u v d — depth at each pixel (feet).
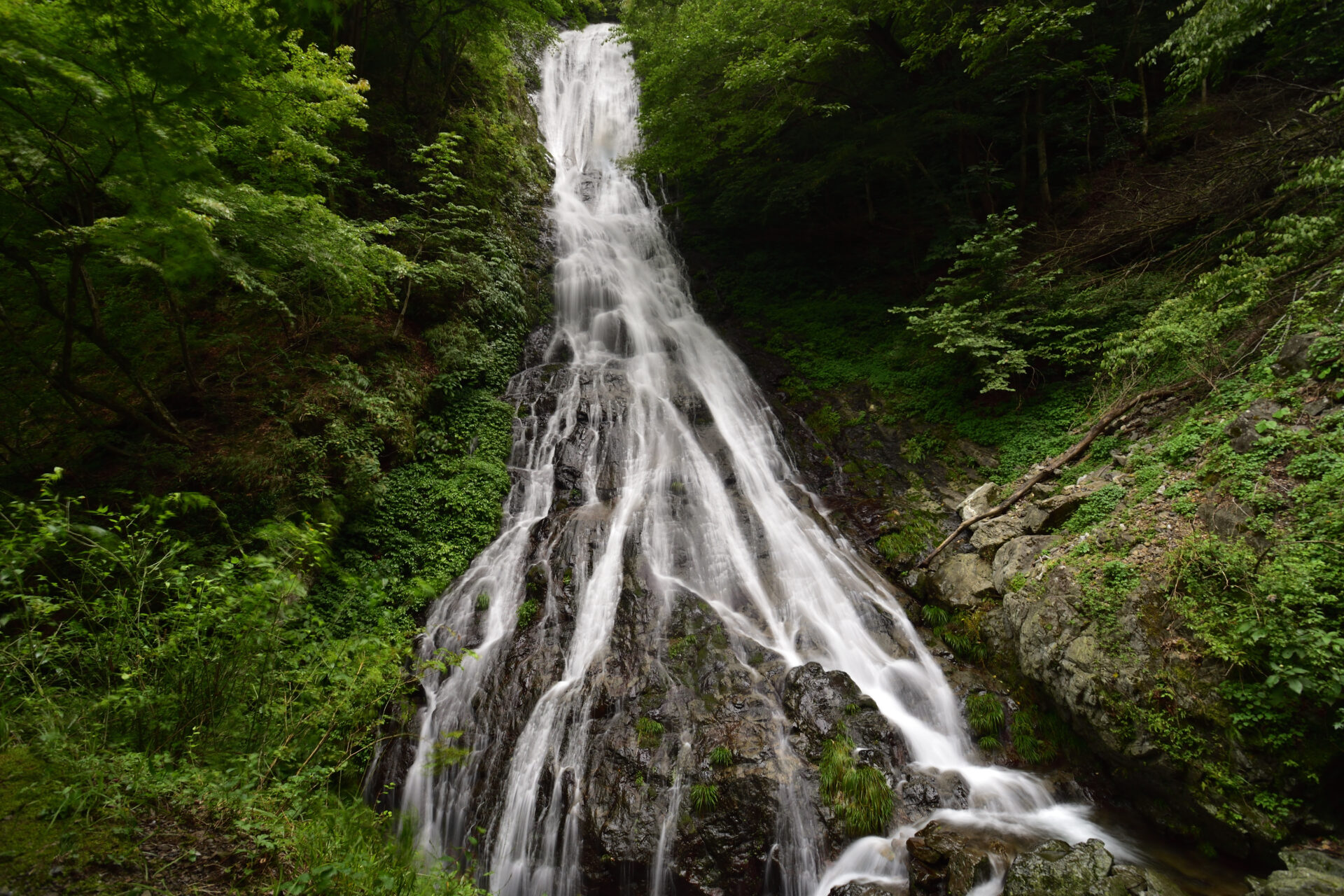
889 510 35.24
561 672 25.29
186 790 11.84
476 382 39.70
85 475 23.59
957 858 17.29
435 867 14.62
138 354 27.55
